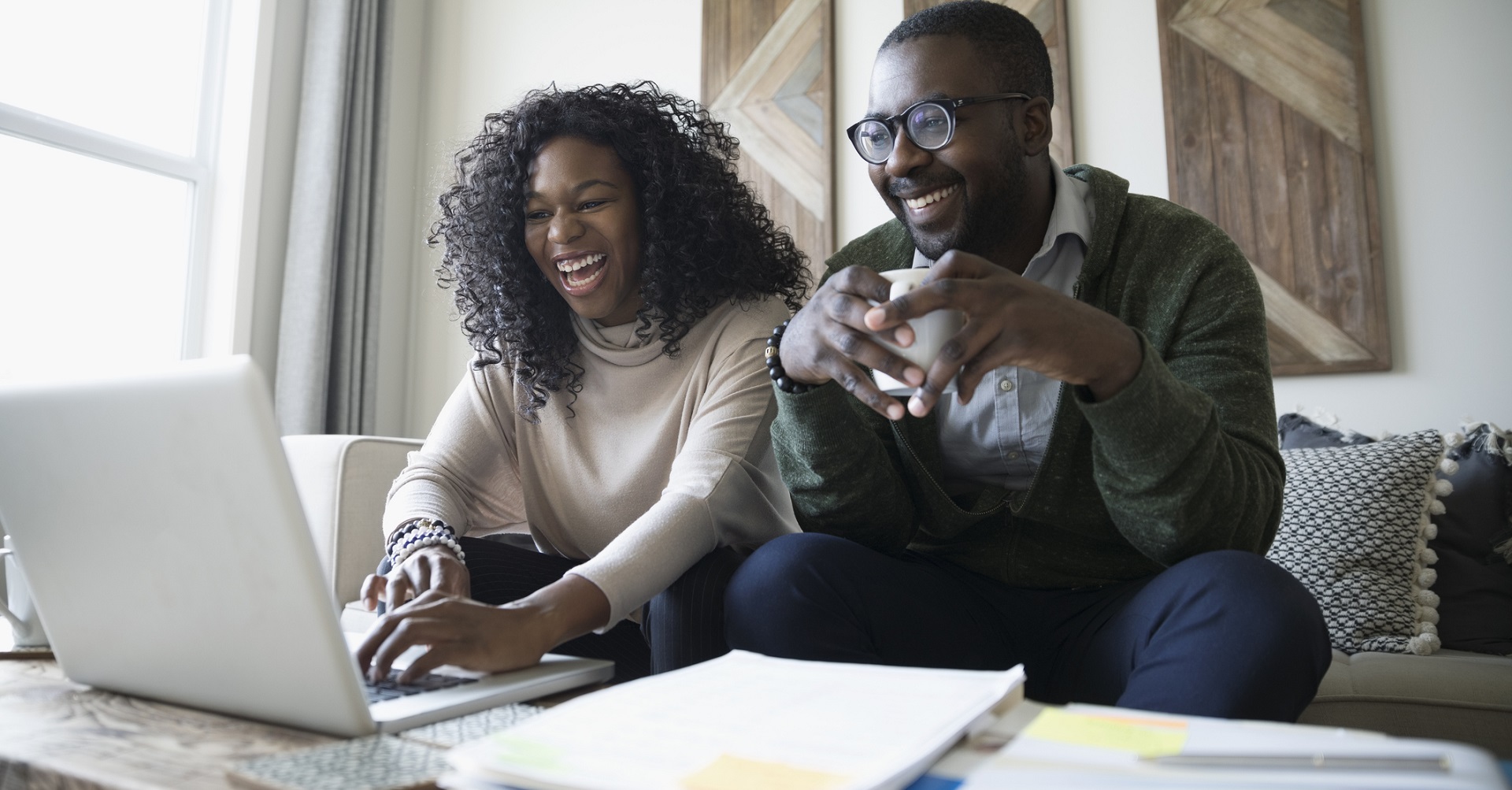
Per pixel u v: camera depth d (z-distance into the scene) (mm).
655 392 1309
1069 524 1082
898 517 1097
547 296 1355
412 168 3246
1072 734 495
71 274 2588
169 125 2799
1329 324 2201
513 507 1433
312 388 2770
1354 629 1590
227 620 644
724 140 1488
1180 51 2389
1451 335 2119
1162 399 810
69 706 706
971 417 1126
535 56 3150
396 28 3209
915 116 1088
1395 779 403
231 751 582
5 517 739
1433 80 2188
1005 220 1134
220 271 2793
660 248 1293
